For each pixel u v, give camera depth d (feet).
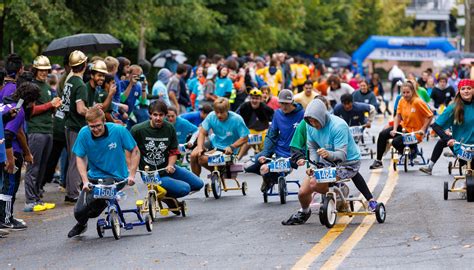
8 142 71.05
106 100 89.40
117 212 66.69
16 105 73.31
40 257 60.59
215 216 74.54
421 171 100.68
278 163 78.79
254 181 99.14
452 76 227.81
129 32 192.13
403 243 59.52
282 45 314.35
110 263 56.95
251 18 259.19
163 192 73.00
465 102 77.36
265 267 53.57
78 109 84.48
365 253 56.65
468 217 69.21
